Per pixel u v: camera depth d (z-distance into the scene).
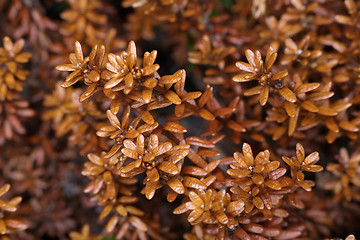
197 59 0.33
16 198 0.30
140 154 0.27
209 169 0.29
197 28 0.35
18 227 0.30
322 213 0.33
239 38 0.34
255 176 0.28
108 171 0.30
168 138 0.29
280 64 0.31
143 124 0.29
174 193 0.28
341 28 0.34
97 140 0.32
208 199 0.28
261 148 0.31
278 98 0.30
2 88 0.32
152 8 0.34
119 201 0.30
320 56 0.32
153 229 0.32
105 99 0.29
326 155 0.33
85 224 0.34
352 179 0.31
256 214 0.29
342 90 0.32
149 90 0.27
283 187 0.29
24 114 0.34
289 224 0.30
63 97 0.34
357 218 0.34
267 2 0.35
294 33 0.33
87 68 0.28
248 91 0.29
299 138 0.31
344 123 0.30
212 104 0.31
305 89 0.29
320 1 0.33
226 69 0.32
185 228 0.34
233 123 0.31
